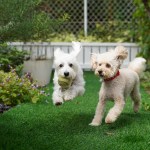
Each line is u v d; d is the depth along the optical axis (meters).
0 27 3.36
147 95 4.47
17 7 3.50
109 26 6.50
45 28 3.87
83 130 3.14
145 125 3.24
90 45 6.29
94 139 2.93
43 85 5.01
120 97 3.22
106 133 3.06
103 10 6.60
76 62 3.31
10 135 2.97
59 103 3.27
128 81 3.32
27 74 4.70
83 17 6.63
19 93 4.07
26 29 3.64
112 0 6.56
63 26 6.56
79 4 6.63
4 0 3.42
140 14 5.87
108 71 3.15
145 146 2.79
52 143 2.84
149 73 5.38
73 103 4.03
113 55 3.18
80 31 6.59
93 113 3.63
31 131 3.10
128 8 6.56
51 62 5.17
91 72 6.11
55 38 6.46
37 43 5.70
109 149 2.74
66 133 3.06
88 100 4.18
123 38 6.41
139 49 6.23
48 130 3.12
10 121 3.35
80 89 3.32
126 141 2.89
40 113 3.61
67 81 3.21
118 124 3.28
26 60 4.98
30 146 2.76
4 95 3.99
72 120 3.40
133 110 3.65
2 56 4.82
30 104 3.97
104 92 3.26
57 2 6.55
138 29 6.07
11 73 4.29
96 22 6.57
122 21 6.49
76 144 2.83
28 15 3.78
